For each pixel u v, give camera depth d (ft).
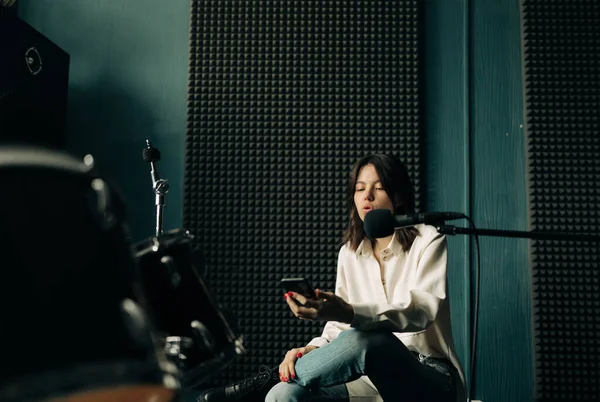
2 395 3.96
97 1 12.19
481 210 11.52
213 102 11.91
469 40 11.91
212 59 12.01
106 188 4.69
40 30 12.14
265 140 11.82
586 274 11.23
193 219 11.64
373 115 11.78
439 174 11.65
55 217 4.39
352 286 8.46
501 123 11.71
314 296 6.39
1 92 9.46
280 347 11.34
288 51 12.01
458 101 11.81
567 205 11.40
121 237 4.75
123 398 4.65
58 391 4.09
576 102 11.64
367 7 12.05
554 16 11.79
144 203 11.76
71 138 11.93
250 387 7.84
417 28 11.93
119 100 12.03
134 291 4.70
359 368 6.69
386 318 6.69
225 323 6.50
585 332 11.17
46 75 10.51
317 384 6.89
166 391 4.66
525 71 11.68
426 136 11.75
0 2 10.94
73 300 4.31
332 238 11.57
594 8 11.83
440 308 7.19
